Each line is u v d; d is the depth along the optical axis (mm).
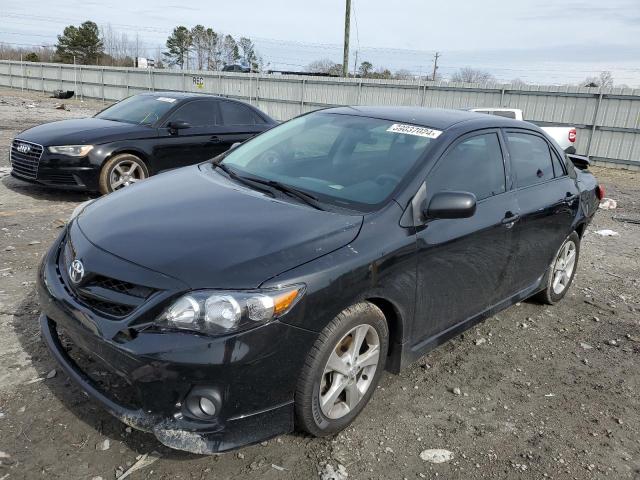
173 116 8070
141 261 2547
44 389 3084
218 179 3629
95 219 3053
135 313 2416
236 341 2361
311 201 3186
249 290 2414
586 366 4012
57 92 34656
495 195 3867
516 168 4180
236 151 4227
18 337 3621
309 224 2863
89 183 7254
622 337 4551
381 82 21812
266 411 2539
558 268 4980
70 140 7172
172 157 7977
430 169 3357
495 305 4109
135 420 2434
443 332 3588
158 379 2354
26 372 3232
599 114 17250
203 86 28938
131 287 2498
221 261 2504
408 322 3193
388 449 2879
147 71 31672
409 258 3053
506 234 3885
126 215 3008
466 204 3064
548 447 3035
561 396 3574
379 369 3082
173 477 2531
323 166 3594
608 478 2834
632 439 3180
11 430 2744
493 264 3846
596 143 17484
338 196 3250
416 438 2996
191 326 2355
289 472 2627
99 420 2863
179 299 2383
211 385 2369
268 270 2496
